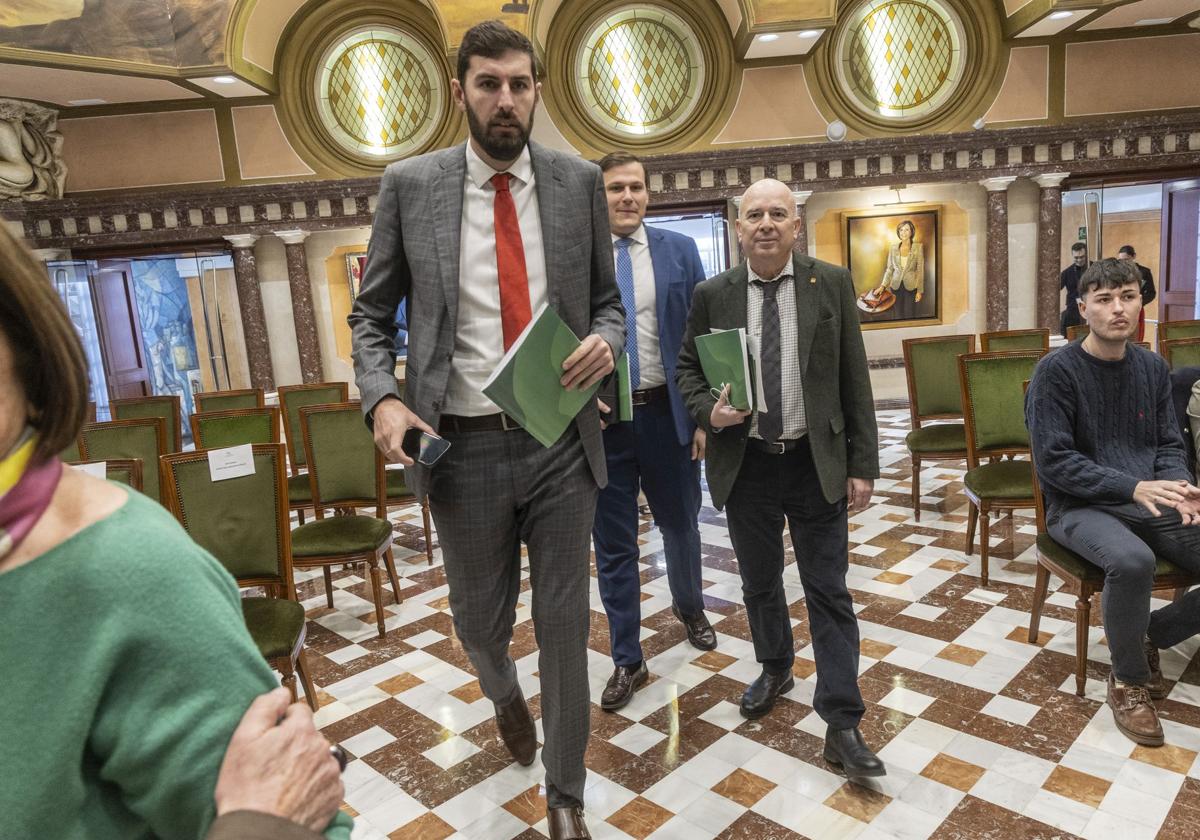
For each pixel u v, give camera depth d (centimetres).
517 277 192
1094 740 257
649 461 301
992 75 955
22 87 834
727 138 964
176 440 595
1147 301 938
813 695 272
